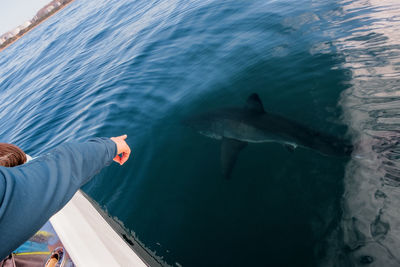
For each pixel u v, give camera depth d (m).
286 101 6.01
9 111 12.37
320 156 4.41
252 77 7.14
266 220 3.80
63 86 11.70
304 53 7.06
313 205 3.75
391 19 6.66
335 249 3.11
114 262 1.84
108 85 9.38
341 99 5.36
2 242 0.74
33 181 0.86
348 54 6.30
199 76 8.02
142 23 15.16
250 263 3.33
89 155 1.17
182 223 4.11
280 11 9.48
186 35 10.78
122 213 4.54
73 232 2.12
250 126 5.13
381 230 3.06
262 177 4.55
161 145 5.84
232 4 11.55
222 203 4.29
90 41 17.61
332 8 8.34
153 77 8.77
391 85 5.04
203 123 5.77
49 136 7.73
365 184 3.65
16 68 22.77
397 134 4.23
